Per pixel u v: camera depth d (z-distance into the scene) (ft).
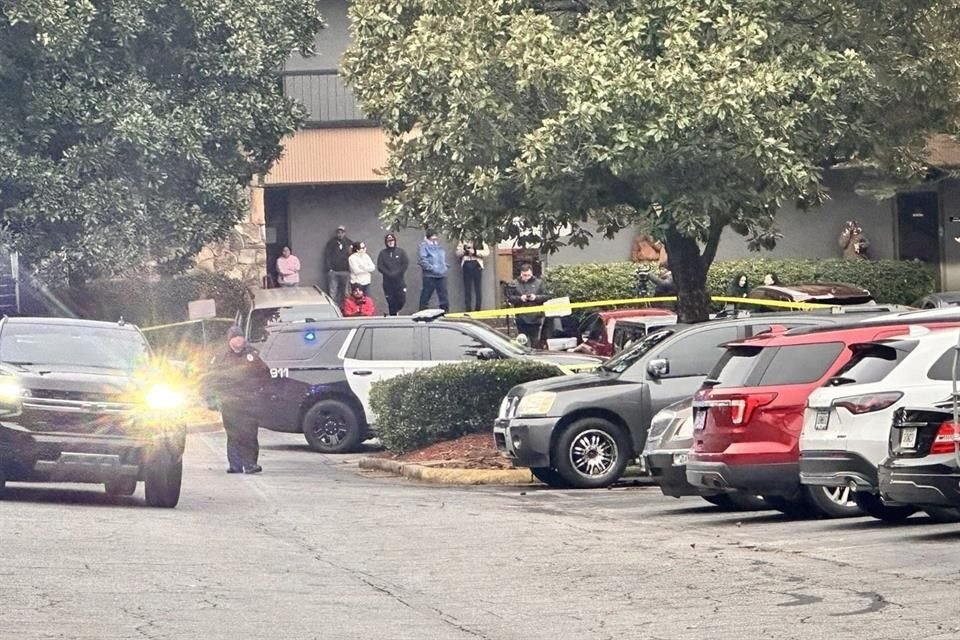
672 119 78.28
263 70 131.23
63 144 124.98
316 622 40.27
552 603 43.78
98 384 65.57
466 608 42.96
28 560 49.55
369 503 72.23
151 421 65.72
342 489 79.46
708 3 82.07
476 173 82.43
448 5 85.81
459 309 157.89
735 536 57.98
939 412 52.26
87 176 123.44
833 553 51.90
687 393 77.87
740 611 41.81
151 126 123.13
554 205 82.23
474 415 91.45
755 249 93.50
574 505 70.90
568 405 77.56
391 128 87.66
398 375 96.02
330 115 151.94
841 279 150.82
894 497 52.80
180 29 127.34
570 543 56.95
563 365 97.86
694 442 63.72
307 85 151.94
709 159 80.23
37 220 122.62
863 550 52.34
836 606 41.98
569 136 79.82
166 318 145.07
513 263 156.25
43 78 121.70
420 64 83.10
